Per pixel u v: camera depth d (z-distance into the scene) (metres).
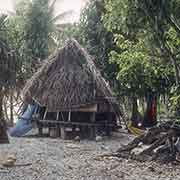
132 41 16.27
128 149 13.30
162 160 12.20
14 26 26.84
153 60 14.09
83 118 19.20
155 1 8.84
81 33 26.84
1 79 15.78
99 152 14.20
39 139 17.84
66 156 13.12
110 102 18.89
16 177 9.56
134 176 10.21
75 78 18.70
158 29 9.48
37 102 18.84
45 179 9.46
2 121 16.06
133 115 25.41
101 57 25.33
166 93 21.45
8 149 14.17
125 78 19.08
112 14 9.79
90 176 10.00
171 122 13.45
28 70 21.94
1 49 15.45
